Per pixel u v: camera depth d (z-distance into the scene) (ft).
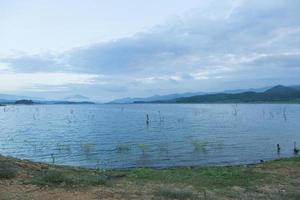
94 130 240.73
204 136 194.90
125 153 133.49
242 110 580.30
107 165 107.14
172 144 158.81
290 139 180.55
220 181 47.29
